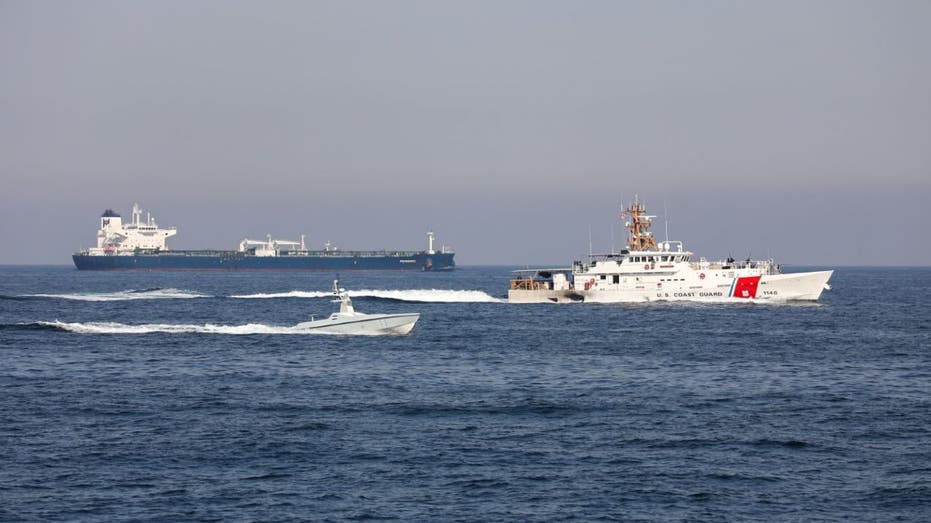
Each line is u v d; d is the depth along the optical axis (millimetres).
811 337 152500
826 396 96125
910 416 85875
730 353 131250
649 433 79062
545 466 69188
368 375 108688
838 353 131750
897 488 64688
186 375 108188
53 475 66375
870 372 113438
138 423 81812
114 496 62219
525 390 99188
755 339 149000
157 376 107375
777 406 90688
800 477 66938
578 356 127500
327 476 66500
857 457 71812
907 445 75250
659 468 68875
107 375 108312
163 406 89312
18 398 93250
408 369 113875
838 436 78125
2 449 72750
